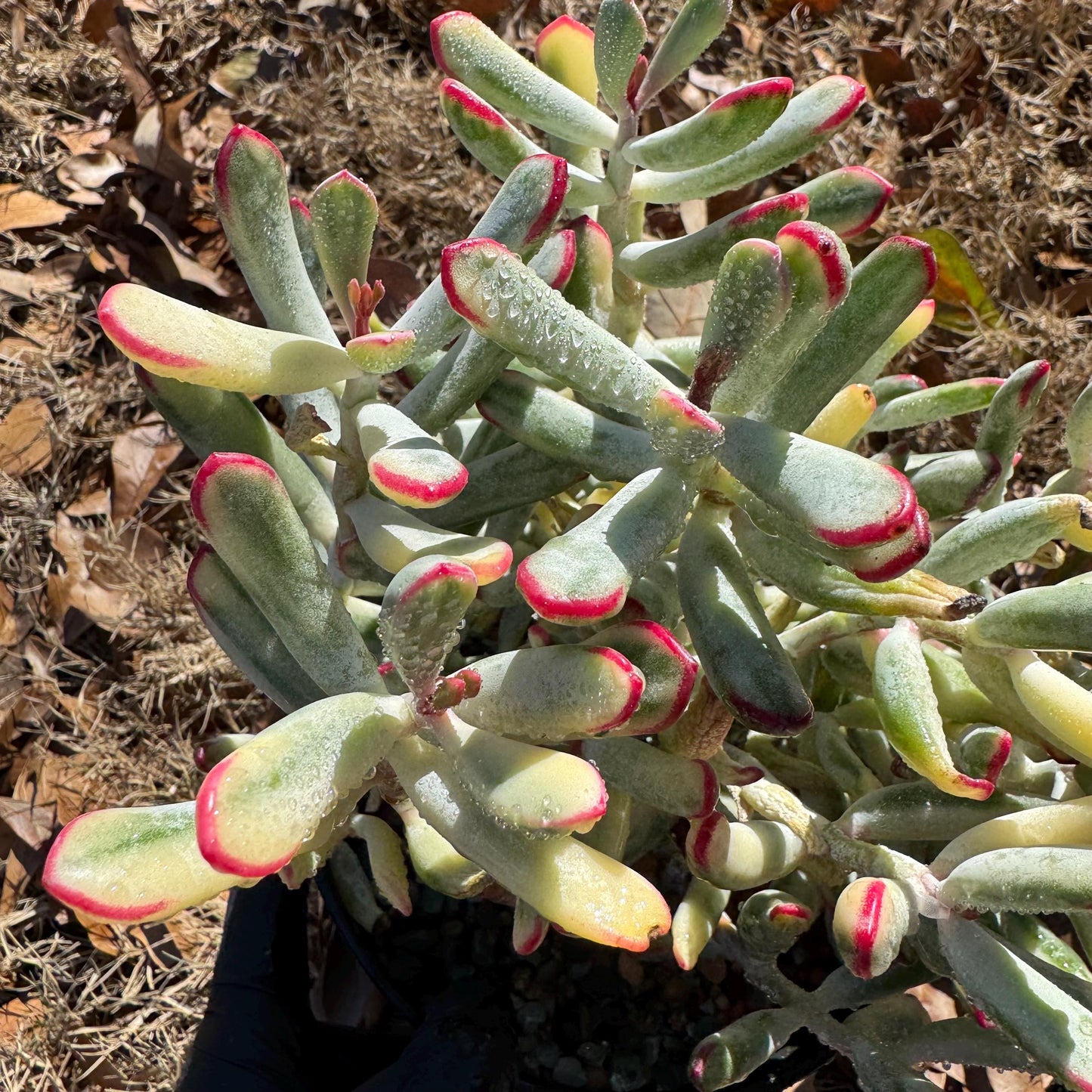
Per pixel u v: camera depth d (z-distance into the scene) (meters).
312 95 0.56
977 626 0.26
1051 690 0.26
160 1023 0.44
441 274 0.22
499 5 0.58
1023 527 0.27
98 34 0.59
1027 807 0.28
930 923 0.28
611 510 0.24
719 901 0.30
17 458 0.52
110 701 0.49
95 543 0.51
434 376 0.28
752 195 0.55
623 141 0.30
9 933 0.46
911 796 0.28
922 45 0.59
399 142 0.55
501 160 0.30
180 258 0.55
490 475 0.29
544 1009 0.35
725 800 0.31
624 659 0.21
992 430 0.31
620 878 0.22
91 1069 0.44
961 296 0.51
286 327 0.26
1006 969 0.26
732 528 0.27
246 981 0.38
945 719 0.30
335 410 0.28
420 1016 0.34
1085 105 0.58
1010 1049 0.29
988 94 0.59
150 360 0.21
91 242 0.55
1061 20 0.57
